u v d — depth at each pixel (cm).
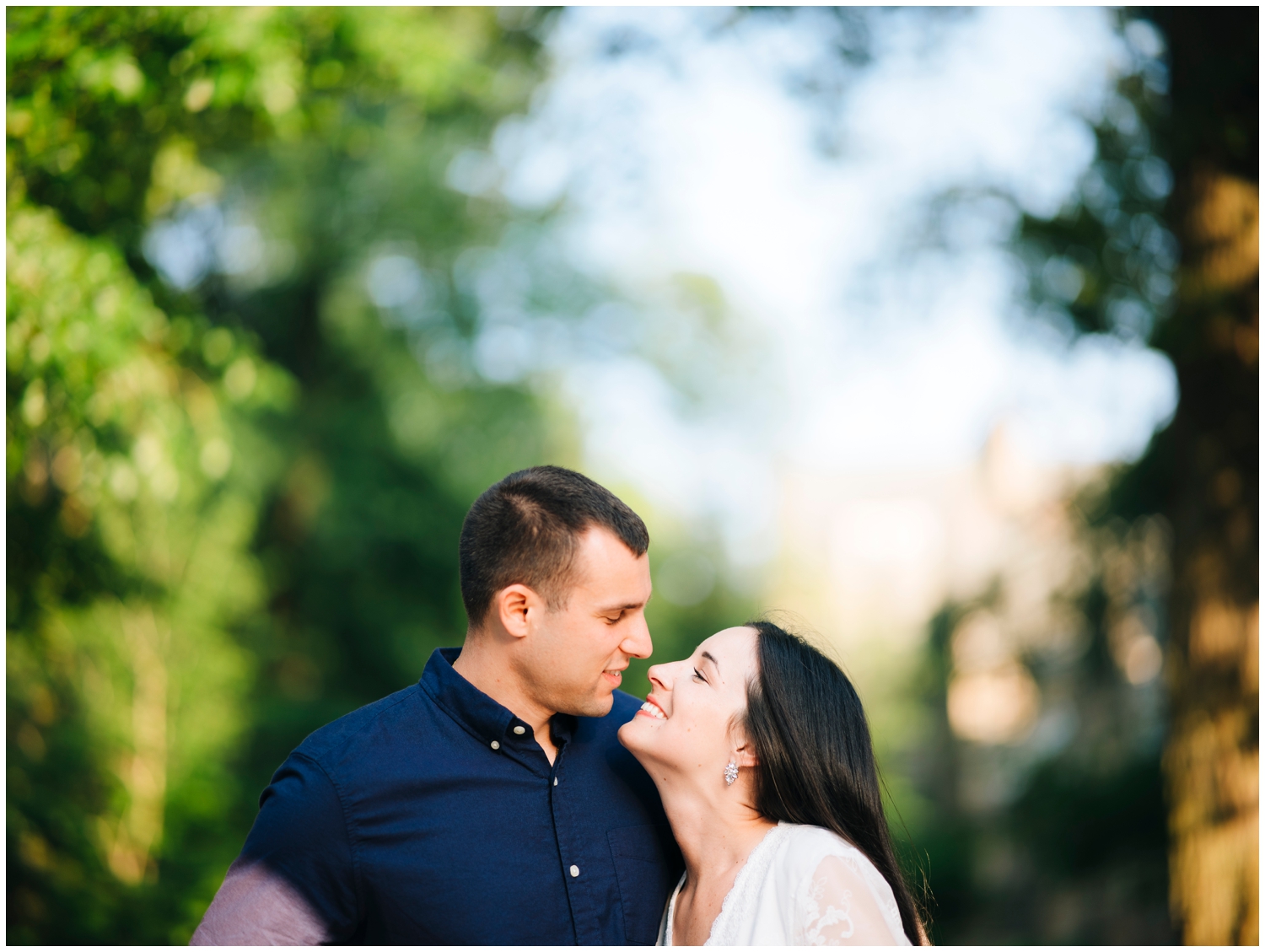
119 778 537
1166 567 660
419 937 189
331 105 521
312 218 923
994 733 1439
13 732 502
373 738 197
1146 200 535
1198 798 487
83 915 485
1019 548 764
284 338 984
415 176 922
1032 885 746
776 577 1855
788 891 187
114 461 455
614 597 196
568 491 201
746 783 201
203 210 822
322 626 970
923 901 243
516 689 202
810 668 205
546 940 193
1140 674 718
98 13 419
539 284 1074
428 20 598
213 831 596
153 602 590
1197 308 496
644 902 206
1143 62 529
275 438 910
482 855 192
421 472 1025
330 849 187
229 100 443
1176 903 493
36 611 477
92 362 423
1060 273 568
